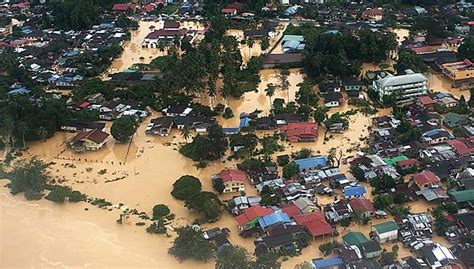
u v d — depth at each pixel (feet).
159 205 406.62
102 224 393.29
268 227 370.73
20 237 381.19
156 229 383.04
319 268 333.42
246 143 481.05
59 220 398.62
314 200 406.82
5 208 414.00
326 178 433.07
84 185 444.14
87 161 482.28
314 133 493.77
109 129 533.55
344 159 460.14
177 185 425.69
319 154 472.03
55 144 513.45
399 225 371.56
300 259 350.43
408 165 439.22
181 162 476.54
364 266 332.80
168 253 360.28
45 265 353.31
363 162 445.37
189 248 350.23
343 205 391.24
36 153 496.64
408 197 403.34
